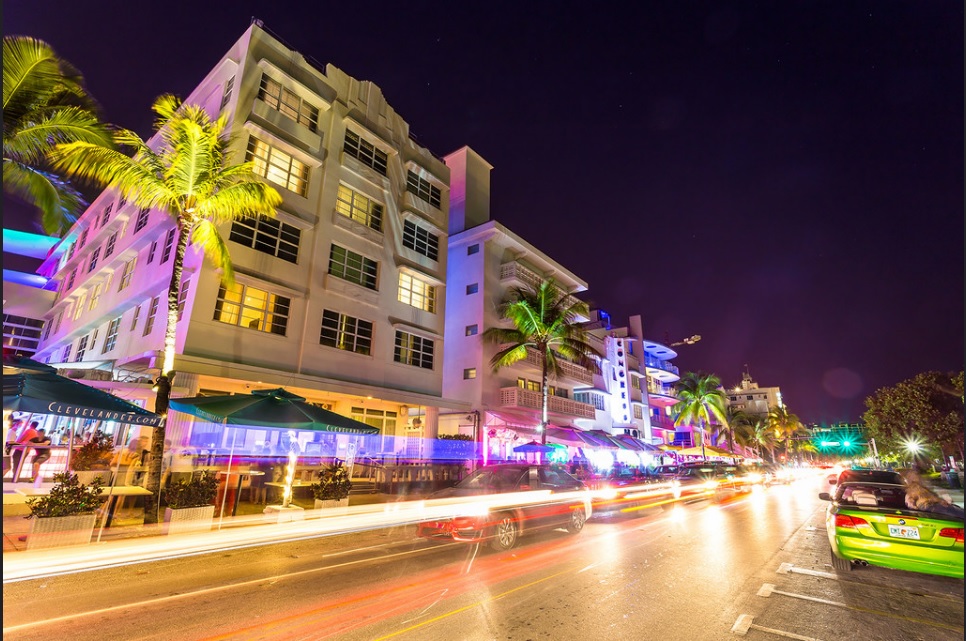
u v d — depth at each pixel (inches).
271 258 708.0
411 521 446.0
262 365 673.6
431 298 1002.1
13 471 513.0
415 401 863.7
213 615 209.9
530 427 1051.3
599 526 462.9
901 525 265.4
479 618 206.1
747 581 266.7
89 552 316.8
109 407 372.2
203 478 428.1
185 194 490.3
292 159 778.8
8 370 459.2
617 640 184.5
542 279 1300.4
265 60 749.9
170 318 460.4
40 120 458.0
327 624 199.8
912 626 202.4
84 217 1169.4
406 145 1030.4
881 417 1082.7
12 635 188.1
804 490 1130.7
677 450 1551.4
